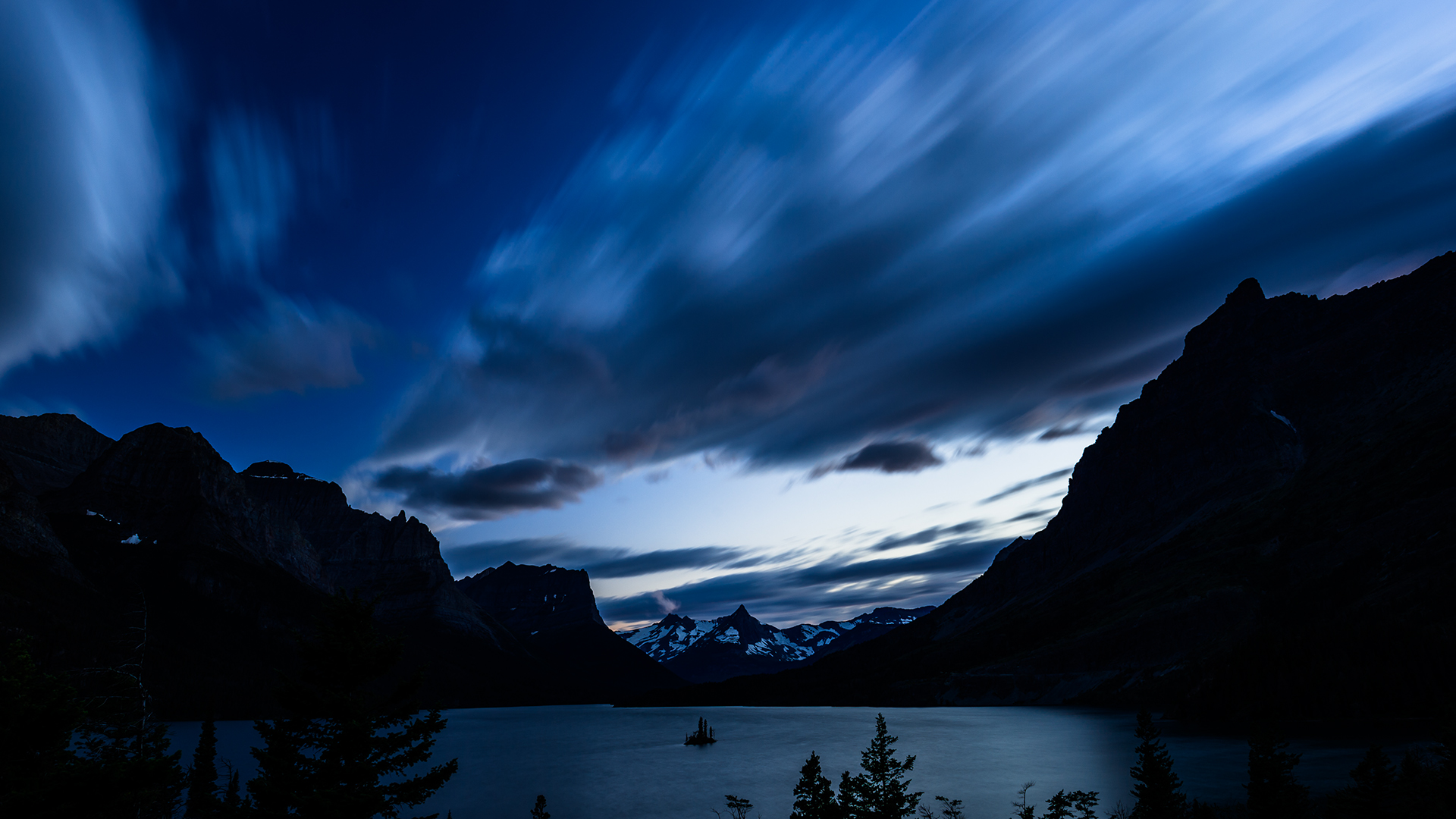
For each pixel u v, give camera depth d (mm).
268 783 34688
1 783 34250
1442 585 179375
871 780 54375
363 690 37656
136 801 37812
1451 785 57281
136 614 48812
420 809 117688
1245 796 91000
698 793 128250
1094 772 129000
